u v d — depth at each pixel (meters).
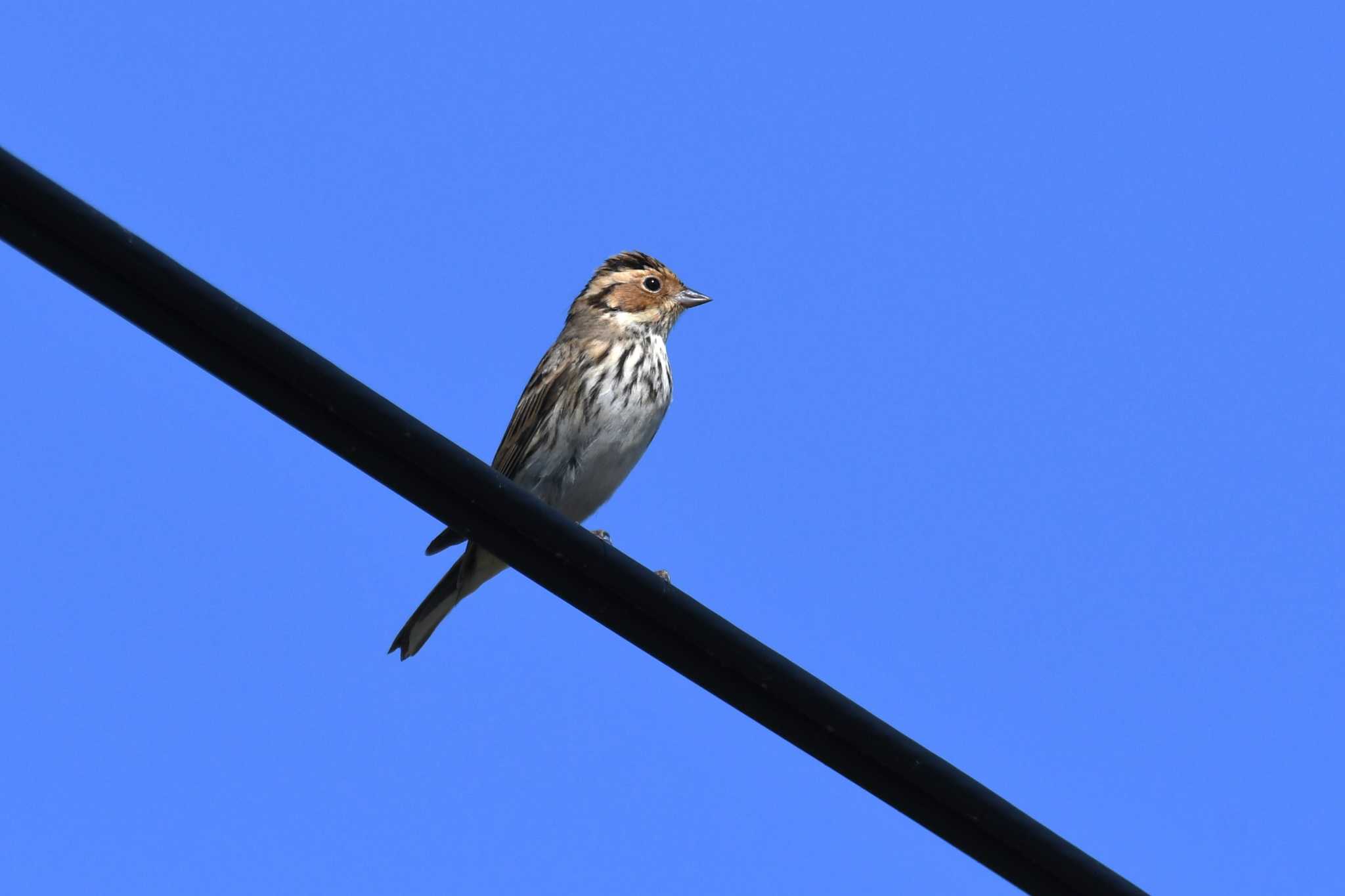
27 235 8.81
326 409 9.60
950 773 10.34
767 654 10.27
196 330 9.26
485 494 9.95
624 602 10.22
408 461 9.82
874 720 10.31
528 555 10.12
